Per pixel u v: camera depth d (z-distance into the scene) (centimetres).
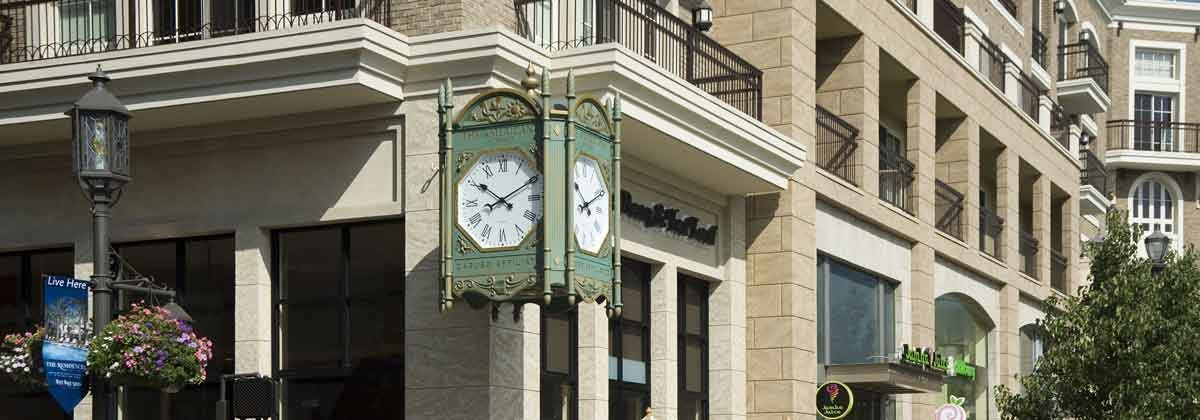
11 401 1892
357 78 1620
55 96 1723
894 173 2878
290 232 1803
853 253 2641
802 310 2330
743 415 2284
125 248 1873
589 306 1934
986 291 3416
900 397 2884
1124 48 5416
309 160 1762
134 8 1858
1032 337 3769
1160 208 5472
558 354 1905
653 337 2109
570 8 1948
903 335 2866
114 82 1691
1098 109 4500
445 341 1672
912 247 2934
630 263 2078
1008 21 3756
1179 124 5416
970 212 3244
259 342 1764
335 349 1764
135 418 1838
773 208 2327
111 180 1344
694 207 2212
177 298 1833
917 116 2947
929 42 3006
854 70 2662
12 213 1895
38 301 1906
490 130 1552
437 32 1695
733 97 2291
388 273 1745
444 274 1549
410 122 1697
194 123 1778
